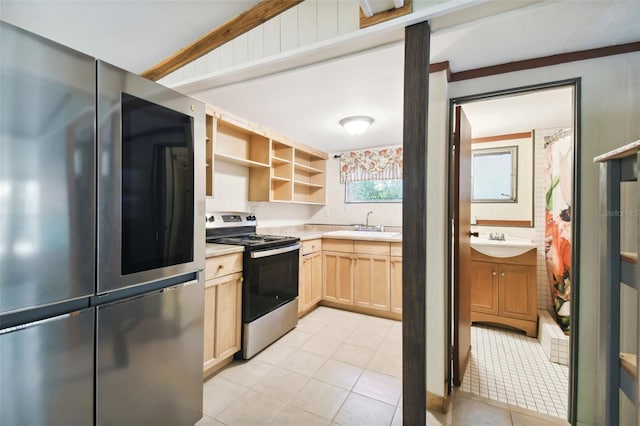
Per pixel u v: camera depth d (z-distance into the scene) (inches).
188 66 73.2
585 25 53.2
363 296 127.3
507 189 127.3
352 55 56.7
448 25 47.8
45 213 36.9
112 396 45.1
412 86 47.1
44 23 64.1
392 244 121.3
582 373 60.9
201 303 61.5
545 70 64.6
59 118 38.2
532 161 122.6
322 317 124.0
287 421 62.9
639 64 58.1
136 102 48.0
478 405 69.5
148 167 50.1
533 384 77.7
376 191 157.2
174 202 55.1
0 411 33.9
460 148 76.0
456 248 75.2
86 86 41.0
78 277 40.2
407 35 47.8
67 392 39.8
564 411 67.3
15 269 34.4
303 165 149.8
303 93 86.9
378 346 97.3
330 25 54.1
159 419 52.6
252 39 63.7
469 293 89.8
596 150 60.5
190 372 59.1
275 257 100.3
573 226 62.5
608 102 60.0
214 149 99.4
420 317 46.8
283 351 93.8
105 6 58.9
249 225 123.2
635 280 45.5
